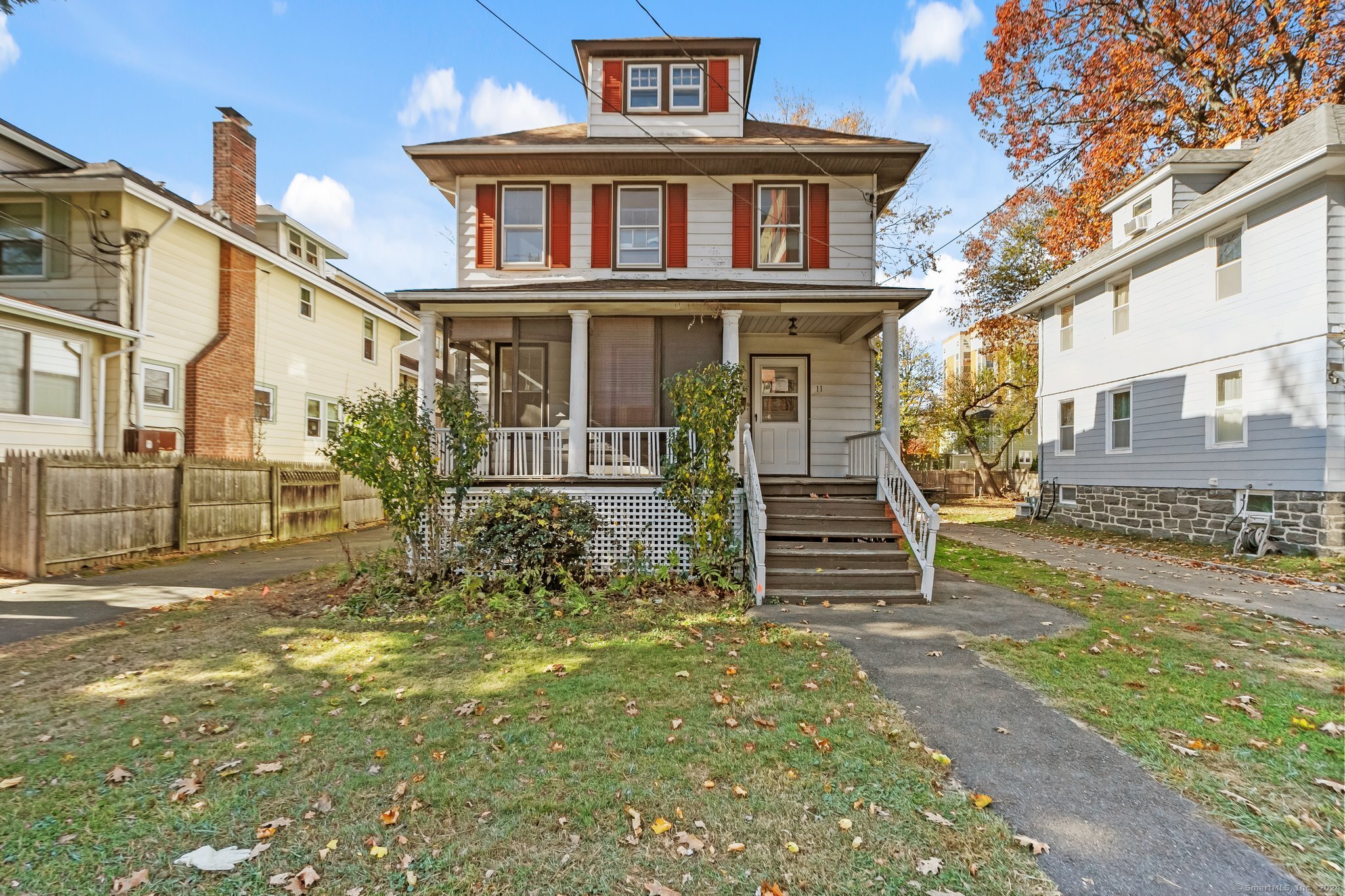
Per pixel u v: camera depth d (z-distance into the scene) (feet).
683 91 39.14
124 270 39.81
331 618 22.02
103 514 33.01
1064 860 8.86
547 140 36.19
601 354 32.42
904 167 36.63
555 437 32.58
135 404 40.06
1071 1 65.82
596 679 15.88
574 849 9.10
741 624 21.15
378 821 9.77
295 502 47.70
